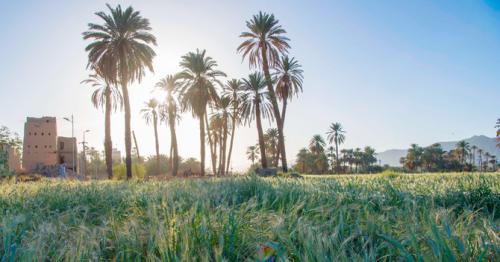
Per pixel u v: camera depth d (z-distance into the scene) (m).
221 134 53.84
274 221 3.50
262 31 34.03
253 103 38.28
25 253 2.64
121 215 4.70
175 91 38.84
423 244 2.65
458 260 2.31
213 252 2.74
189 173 40.41
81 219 4.32
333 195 5.16
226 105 49.16
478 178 7.05
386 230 3.11
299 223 3.13
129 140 27.52
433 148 105.62
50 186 8.52
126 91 27.62
